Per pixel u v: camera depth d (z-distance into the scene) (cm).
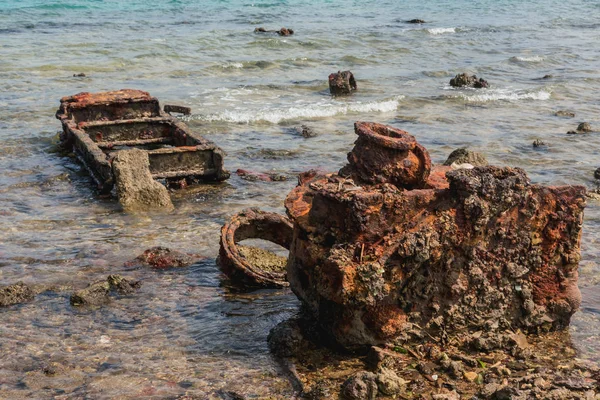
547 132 962
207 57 1531
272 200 729
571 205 489
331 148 884
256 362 483
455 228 473
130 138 853
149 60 1450
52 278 573
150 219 682
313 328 499
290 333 489
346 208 470
